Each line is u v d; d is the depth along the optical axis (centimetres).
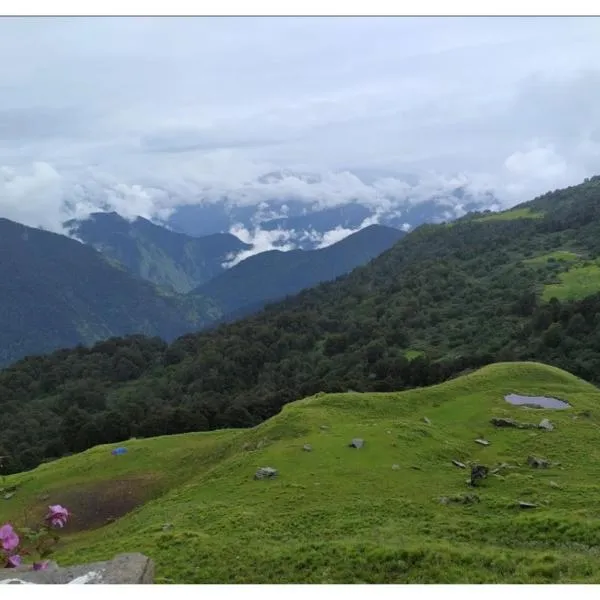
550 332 10806
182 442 5612
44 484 4959
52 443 9138
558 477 3238
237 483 3344
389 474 3281
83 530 4041
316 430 4147
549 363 10069
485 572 1750
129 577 793
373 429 4034
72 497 4522
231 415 8875
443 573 1762
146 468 4941
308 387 10488
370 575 1834
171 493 3675
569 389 5428
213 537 2398
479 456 3744
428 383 10075
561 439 3934
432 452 3681
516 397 5072
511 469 3394
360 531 2402
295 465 3491
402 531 2378
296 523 2578
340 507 2770
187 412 8644
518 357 10562
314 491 3044
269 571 1959
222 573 1977
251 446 4200
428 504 2825
